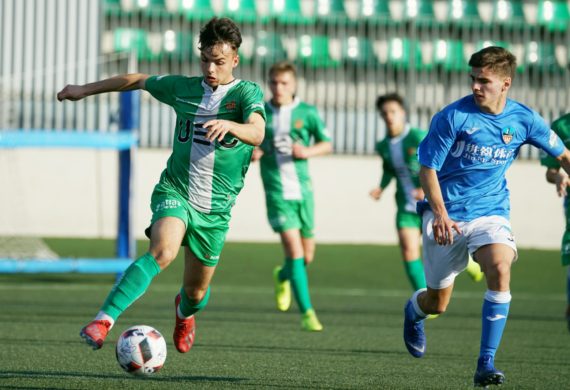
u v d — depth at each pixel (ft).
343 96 201.46
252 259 164.14
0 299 113.70
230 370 61.26
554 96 203.62
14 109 183.62
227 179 55.62
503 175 57.06
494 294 53.01
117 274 131.23
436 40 203.10
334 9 202.69
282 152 91.66
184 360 65.92
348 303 120.26
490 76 53.52
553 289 144.97
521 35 203.82
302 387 54.44
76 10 188.03
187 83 55.57
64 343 74.28
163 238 51.93
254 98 53.88
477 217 56.03
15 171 183.62
